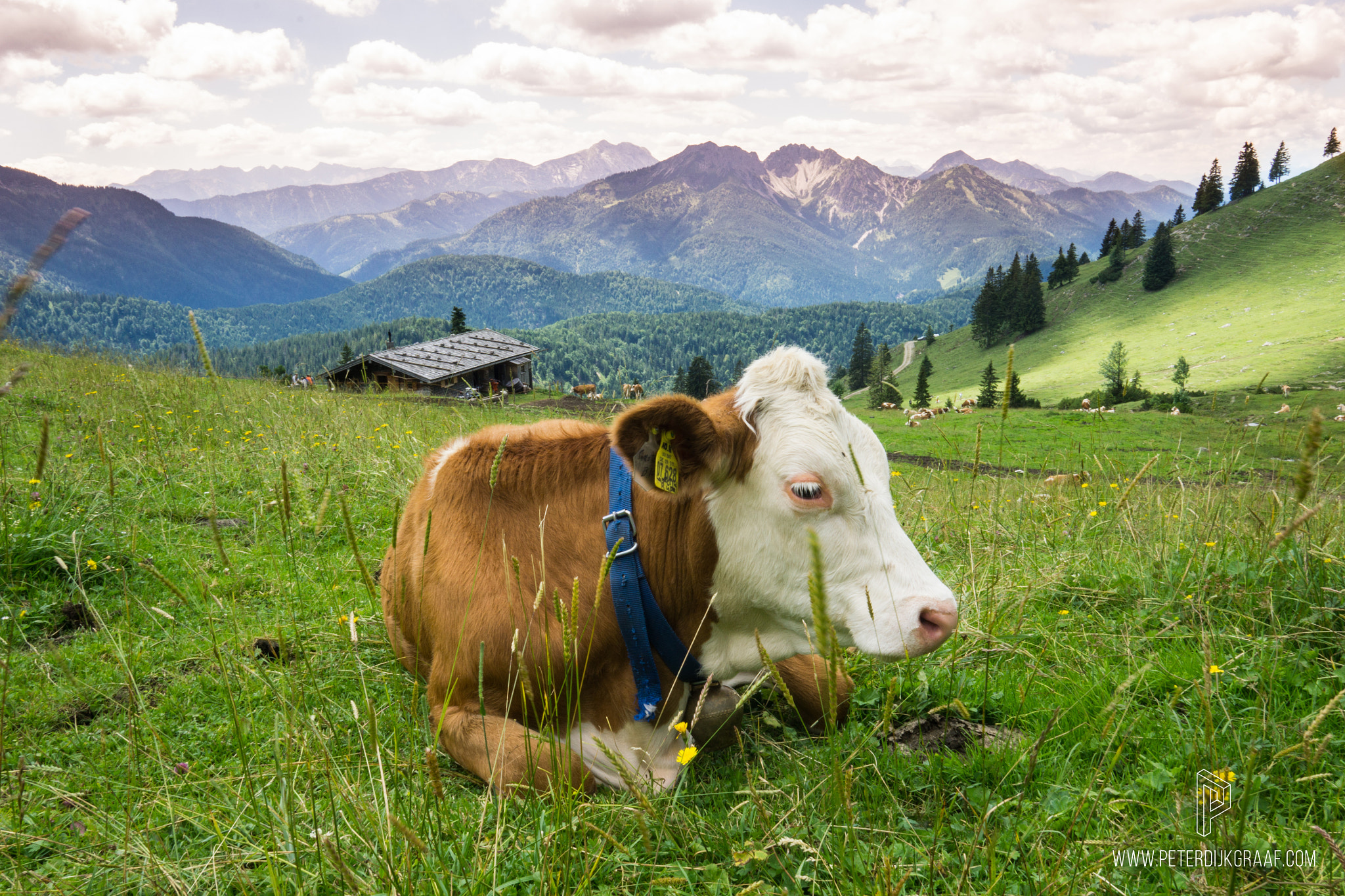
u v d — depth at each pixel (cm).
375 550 536
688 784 302
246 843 250
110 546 473
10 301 117
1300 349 10394
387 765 289
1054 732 315
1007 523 602
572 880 234
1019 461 1978
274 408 946
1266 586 407
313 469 672
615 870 242
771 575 304
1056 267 18212
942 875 239
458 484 328
